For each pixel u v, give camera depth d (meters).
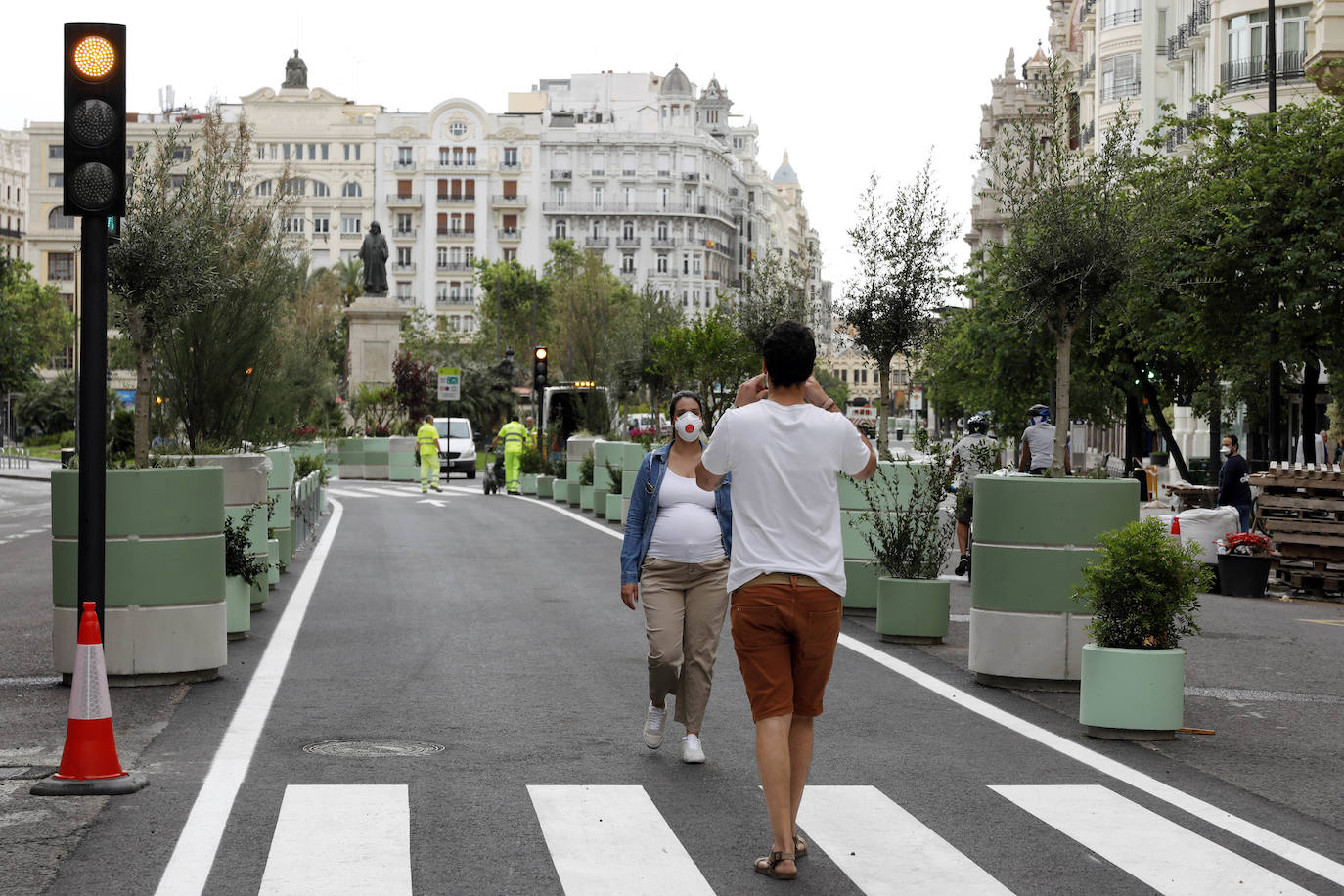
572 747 8.91
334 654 12.52
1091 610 10.27
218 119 18.52
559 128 146.00
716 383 31.16
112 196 8.63
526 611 15.55
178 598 10.79
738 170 165.62
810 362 6.66
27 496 48.44
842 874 6.40
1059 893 6.18
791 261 30.05
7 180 147.00
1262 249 25.42
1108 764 8.66
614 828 7.09
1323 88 32.88
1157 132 27.19
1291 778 8.45
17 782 7.85
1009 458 43.66
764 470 6.55
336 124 144.38
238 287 17.14
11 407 96.06
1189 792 8.01
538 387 41.25
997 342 38.47
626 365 56.91
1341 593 19.92
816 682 6.60
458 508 34.12
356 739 9.05
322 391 39.69
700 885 6.21
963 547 19.50
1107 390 40.75
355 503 36.28
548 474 39.28
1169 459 49.91
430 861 6.50
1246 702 11.09
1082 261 13.84
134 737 9.00
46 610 15.95
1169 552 9.52
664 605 8.62
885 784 8.08
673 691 8.77
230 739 8.95
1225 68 44.19
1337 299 25.11
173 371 17.48
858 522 15.41
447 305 143.38
